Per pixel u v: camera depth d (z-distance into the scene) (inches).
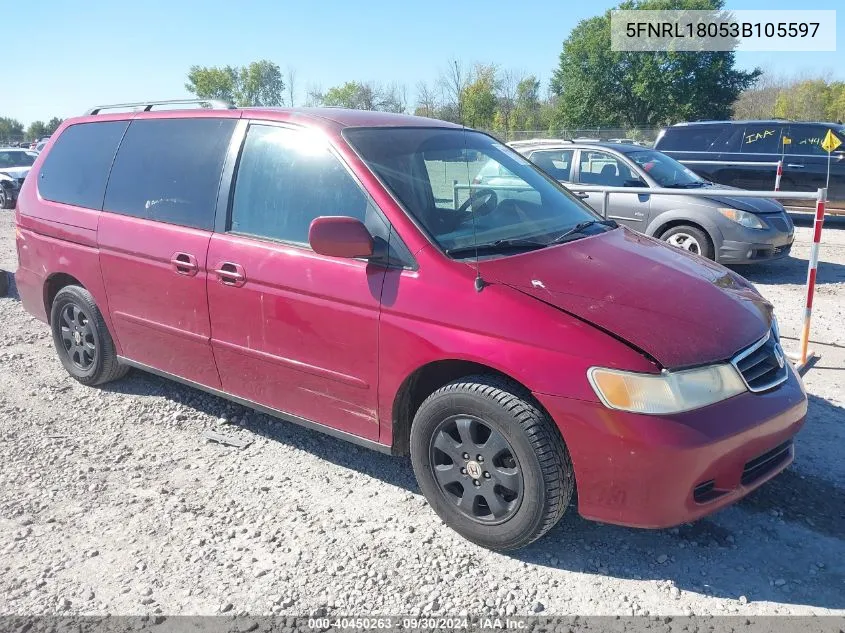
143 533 128.6
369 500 138.6
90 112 197.8
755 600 107.9
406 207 128.3
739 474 110.0
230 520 132.3
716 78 1755.7
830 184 485.1
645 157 354.9
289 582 114.6
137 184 171.3
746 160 508.4
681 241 333.7
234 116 157.1
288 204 142.3
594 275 122.6
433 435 123.0
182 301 157.8
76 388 197.8
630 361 103.9
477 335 113.8
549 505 111.1
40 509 136.9
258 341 144.7
